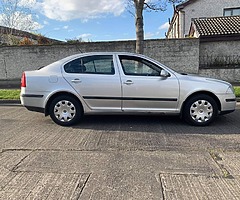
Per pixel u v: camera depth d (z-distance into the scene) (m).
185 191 2.78
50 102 5.50
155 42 13.61
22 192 2.79
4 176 3.17
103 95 5.36
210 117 5.37
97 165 3.47
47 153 3.91
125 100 5.34
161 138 4.61
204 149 4.04
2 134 4.94
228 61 13.75
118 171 3.28
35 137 4.72
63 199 2.65
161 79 5.29
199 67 13.64
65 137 4.71
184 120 5.71
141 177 3.11
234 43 13.59
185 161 3.58
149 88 5.29
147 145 4.25
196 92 5.33
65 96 5.44
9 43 18.78
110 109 5.41
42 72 5.51
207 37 13.59
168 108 5.38
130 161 3.59
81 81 5.36
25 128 5.36
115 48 13.83
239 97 8.80
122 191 2.79
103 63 5.46
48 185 2.94
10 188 2.88
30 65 14.59
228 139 4.51
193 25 16.77
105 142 4.41
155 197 2.67
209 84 5.31
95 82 5.34
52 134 4.91
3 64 14.72
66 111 5.49
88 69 5.46
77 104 5.45
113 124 5.59
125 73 5.37
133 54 5.45
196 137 4.64
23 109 7.66
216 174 3.18
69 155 3.82
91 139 4.58
